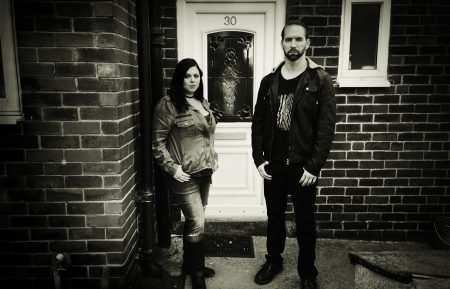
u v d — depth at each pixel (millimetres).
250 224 3672
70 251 2598
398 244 3553
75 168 2504
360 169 3543
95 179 2518
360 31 3424
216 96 3658
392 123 3465
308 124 2445
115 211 2555
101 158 2494
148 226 2797
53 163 2494
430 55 3361
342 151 3520
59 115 2439
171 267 3062
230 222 3680
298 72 2500
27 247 2590
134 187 2914
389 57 3381
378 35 3379
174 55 3428
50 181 2514
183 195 2531
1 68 2439
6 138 2457
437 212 3584
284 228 2801
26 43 2361
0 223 2559
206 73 3594
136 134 2965
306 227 2566
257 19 3512
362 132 3484
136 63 2980
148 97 2693
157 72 2953
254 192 3783
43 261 2607
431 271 2807
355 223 3627
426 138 3477
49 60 2385
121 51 2539
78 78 2412
